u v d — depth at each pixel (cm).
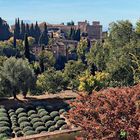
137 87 1333
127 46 6122
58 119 4831
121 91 1287
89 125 1188
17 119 5169
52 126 4528
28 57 11156
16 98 6612
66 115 1310
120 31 6544
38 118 4956
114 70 6072
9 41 19562
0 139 3581
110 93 1284
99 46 7600
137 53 6044
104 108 1202
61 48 18425
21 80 6538
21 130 4600
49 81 7000
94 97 1294
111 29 6619
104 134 1149
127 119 1135
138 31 6556
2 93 6425
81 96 1325
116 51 6391
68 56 18112
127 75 5944
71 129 2173
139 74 3581
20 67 6556
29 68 6662
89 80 6031
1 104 6219
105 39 6906
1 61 8369
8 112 5572
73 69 8894
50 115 5125
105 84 6091
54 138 2159
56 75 7062
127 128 1084
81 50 16538
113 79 6225
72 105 1316
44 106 5794
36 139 2203
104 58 7162
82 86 6038
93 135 1169
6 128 4512
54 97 6825
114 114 1148
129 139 1071
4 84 6444
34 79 6706
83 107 1261
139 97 1209
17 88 6525
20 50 17575
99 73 6303
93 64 7712
